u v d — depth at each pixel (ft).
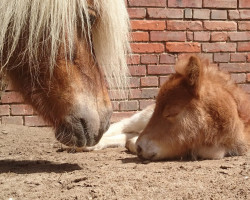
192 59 7.59
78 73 6.56
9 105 10.95
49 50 6.48
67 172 7.11
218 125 7.74
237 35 11.92
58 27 6.31
